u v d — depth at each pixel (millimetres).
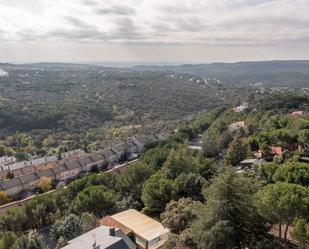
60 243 44375
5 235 47156
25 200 82375
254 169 60469
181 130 140750
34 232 53125
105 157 131000
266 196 38312
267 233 38031
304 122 89625
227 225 33625
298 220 37094
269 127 101000
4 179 110188
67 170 117438
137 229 48969
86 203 58906
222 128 118438
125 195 68500
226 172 36812
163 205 56562
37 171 114625
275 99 153250
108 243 38125
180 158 68062
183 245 38844
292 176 52500
